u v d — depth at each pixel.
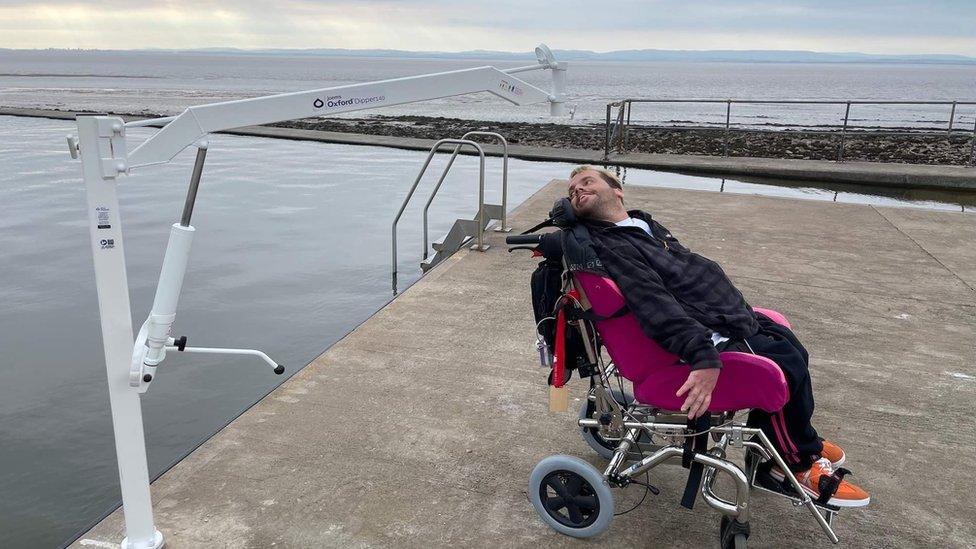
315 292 6.92
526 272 6.09
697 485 2.46
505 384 3.95
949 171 12.80
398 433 3.39
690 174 14.23
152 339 2.23
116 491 3.68
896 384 4.03
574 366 2.74
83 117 2.02
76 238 9.02
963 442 3.41
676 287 2.40
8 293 6.89
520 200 11.40
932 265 6.46
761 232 7.62
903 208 9.09
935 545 2.66
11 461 3.96
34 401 4.70
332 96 2.61
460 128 24.36
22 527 3.34
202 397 4.75
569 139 20.41
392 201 11.34
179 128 2.19
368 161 15.95
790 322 4.98
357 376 4.03
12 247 8.55
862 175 12.93
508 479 3.03
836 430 3.51
